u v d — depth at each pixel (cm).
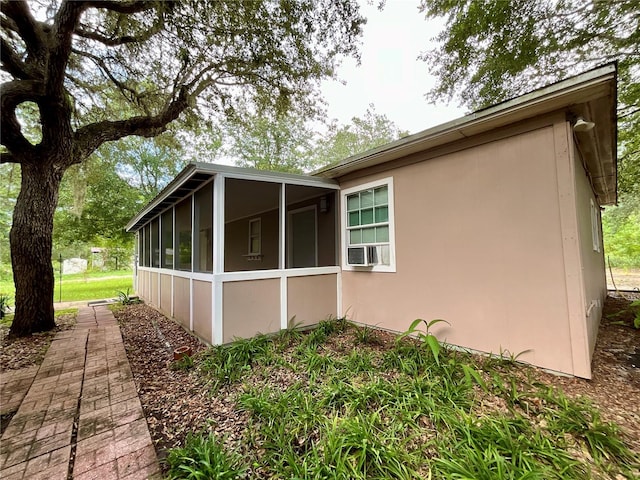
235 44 557
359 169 502
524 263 306
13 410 245
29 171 501
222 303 401
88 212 1418
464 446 178
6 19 463
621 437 189
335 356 347
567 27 614
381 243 469
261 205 718
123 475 170
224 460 172
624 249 1194
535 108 281
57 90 441
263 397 244
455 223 367
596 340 391
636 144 777
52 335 491
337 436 187
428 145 384
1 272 1602
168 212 659
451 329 370
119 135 619
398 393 241
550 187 288
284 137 1756
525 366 301
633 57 621
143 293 945
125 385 293
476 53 743
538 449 173
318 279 507
